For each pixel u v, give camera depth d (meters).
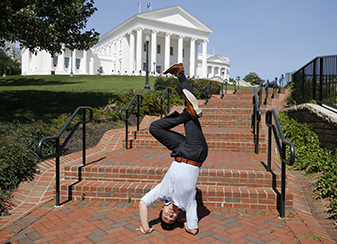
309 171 5.41
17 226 3.32
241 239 3.01
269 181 4.12
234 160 5.28
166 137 3.08
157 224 3.40
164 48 66.56
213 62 77.56
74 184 4.31
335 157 5.32
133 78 34.41
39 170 5.46
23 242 2.93
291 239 3.03
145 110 10.80
